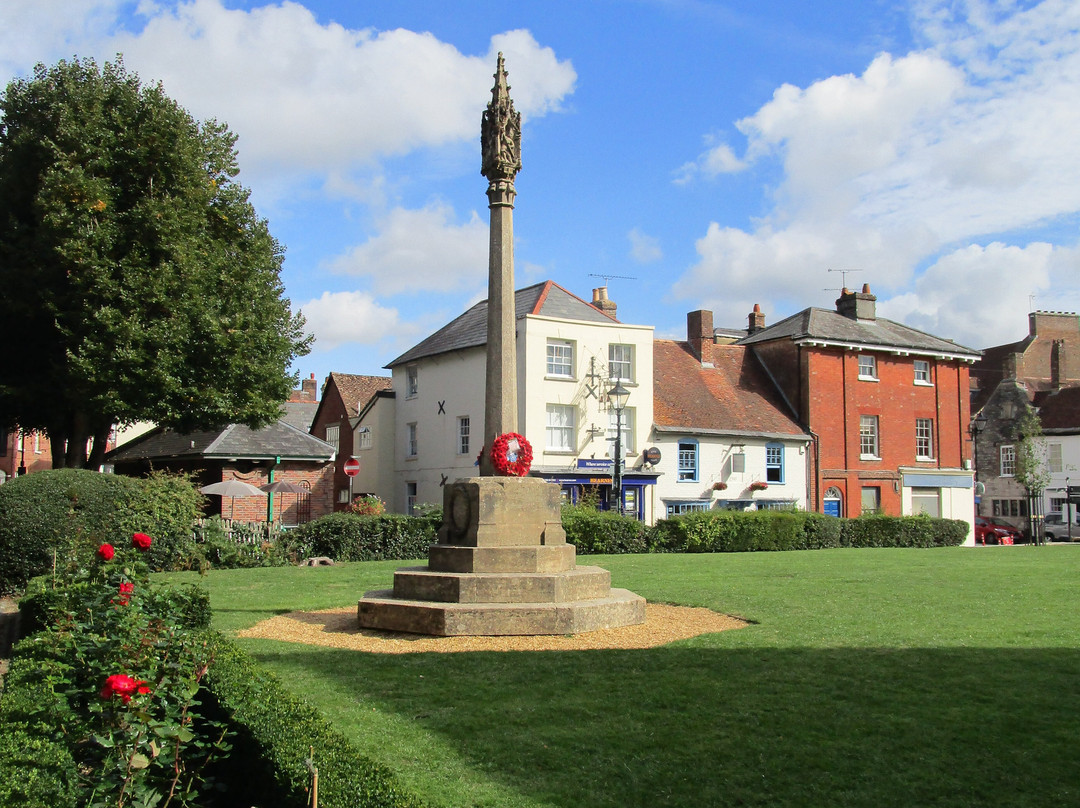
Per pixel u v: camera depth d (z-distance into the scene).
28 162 22.12
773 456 36.19
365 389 45.47
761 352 40.22
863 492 38.53
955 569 18.36
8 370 23.03
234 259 24.41
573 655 8.95
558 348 31.61
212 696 5.90
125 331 20.64
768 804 5.18
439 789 5.35
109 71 23.19
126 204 22.27
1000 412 52.88
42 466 41.81
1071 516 45.78
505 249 11.75
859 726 6.54
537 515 11.22
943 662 8.56
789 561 20.53
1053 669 8.27
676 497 33.47
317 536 21.42
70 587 8.50
